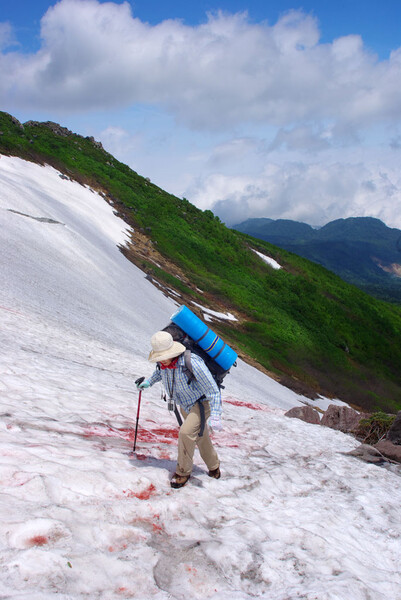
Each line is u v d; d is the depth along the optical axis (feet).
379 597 11.32
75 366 32.60
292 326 158.10
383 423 37.19
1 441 14.08
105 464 14.53
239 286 172.14
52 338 39.75
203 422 14.89
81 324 55.16
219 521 13.53
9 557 8.68
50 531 9.87
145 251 153.99
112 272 101.04
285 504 16.92
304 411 46.34
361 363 165.99
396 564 14.90
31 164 164.25
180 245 179.63
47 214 106.93
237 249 210.18
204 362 14.73
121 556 10.16
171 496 13.99
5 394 20.15
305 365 133.28
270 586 10.91
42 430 16.84
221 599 9.74
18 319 40.78
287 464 22.61
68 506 11.38
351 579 11.55
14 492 11.09
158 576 9.99
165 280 134.51
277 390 92.94
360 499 19.85
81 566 9.20
